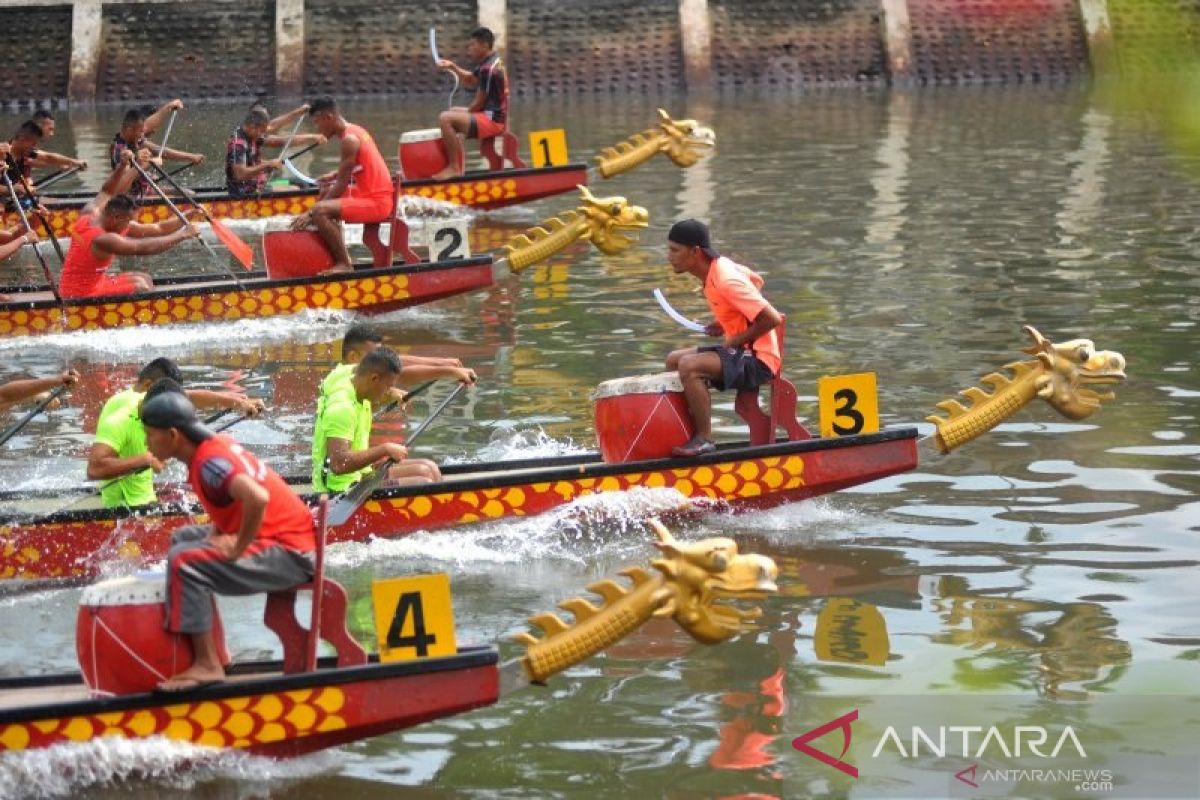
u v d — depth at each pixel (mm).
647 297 27844
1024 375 16750
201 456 11781
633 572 11969
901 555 16047
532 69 56281
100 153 43656
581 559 16250
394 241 27031
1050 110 49875
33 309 25500
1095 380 16781
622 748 12328
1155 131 44688
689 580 11898
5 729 11656
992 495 17625
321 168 40938
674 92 56438
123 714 11758
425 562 16156
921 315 25547
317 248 26766
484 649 12180
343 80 55844
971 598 14969
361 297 26500
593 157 41844
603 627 11961
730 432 19750
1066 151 41812
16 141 32969
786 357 23234
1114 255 29578
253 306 26312
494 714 12953
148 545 15969
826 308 26156
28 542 15758
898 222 33125
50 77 54844
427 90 55938
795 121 48750
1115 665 13508
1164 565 15562
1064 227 32250
